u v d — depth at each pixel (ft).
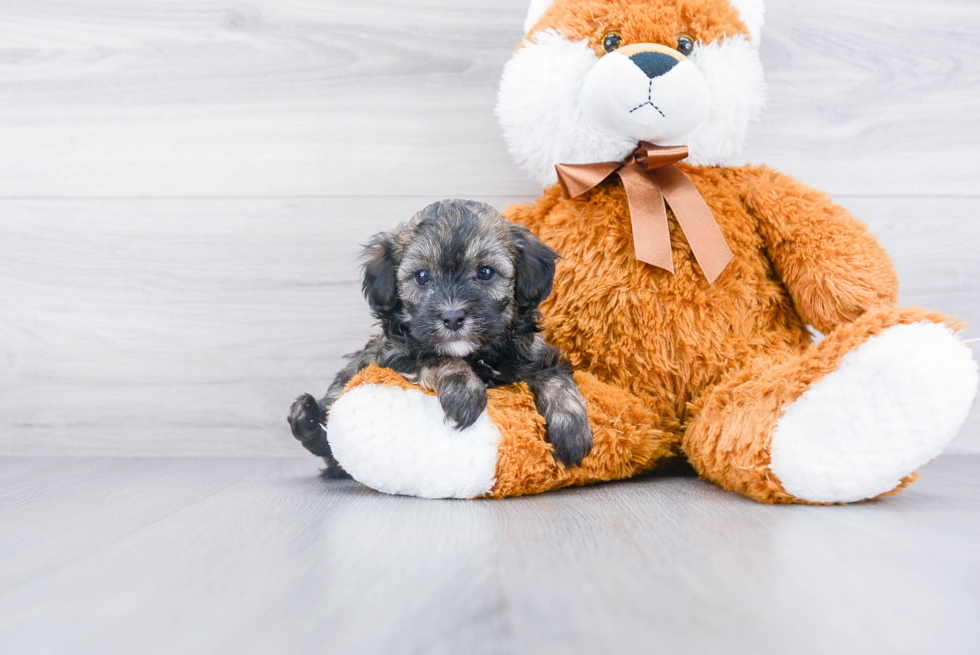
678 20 5.95
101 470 6.95
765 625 2.80
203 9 7.75
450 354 5.47
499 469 5.15
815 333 6.56
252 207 7.80
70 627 2.88
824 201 6.07
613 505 5.00
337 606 3.05
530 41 6.32
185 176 7.80
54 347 7.80
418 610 2.99
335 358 7.81
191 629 2.84
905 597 3.11
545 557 3.70
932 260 7.67
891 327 4.76
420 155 7.80
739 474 5.19
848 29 7.64
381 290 5.72
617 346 6.04
